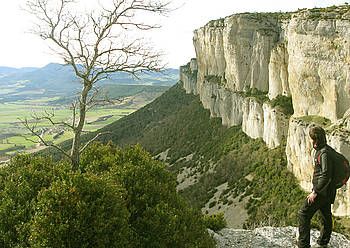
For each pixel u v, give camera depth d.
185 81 128.62
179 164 83.62
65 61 18.56
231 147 69.50
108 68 18.78
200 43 102.50
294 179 46.66
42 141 18.09
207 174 68.31
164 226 12.27
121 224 11.09
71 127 18.03
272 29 67.56
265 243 14.72
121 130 126.12
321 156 10.18
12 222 11.57
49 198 10.81
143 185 13.21
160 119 121.06
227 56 75.56
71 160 17.34
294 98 48.66
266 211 44.34
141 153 14.92
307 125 43.41
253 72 69.25
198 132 90.12
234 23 71.75
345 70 40.34
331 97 41.91
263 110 60.62
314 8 45.84
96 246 10.48
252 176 55.25
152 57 19.34
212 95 89.69
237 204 51.72
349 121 36.91
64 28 18.56
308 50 44.38
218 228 17.52
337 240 13.55
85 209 10.57
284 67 56.69
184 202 14.27
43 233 10.16
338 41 40.94
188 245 12.45
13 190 12.76
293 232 15.61
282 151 53.28
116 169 13.62
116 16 18.59
